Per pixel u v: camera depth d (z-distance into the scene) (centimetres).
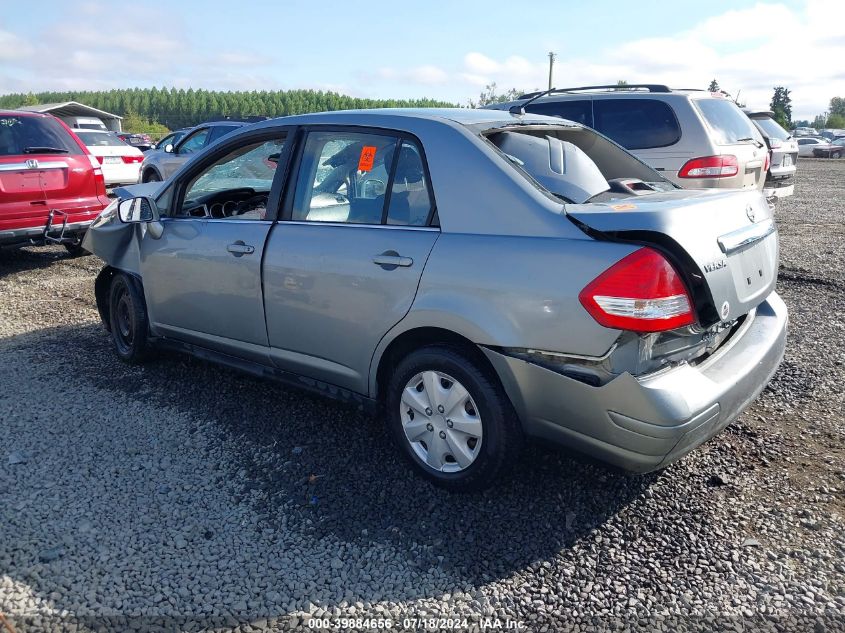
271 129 392
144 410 415
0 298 679
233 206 495
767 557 278
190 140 1255
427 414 323
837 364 477
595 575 269
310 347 362
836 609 250
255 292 380
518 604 255
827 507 309
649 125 734
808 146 4116
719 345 309
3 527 297
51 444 372
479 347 294
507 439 300
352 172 350
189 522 302
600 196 312
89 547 285
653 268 257
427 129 328
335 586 264
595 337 264
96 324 594
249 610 252
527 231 286
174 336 451
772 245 328
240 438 379
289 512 310
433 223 314
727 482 330
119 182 1596
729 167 709
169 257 431
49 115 814
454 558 280
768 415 400
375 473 343
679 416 260
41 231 757
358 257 331
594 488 328
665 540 290
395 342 329
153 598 256
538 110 802
